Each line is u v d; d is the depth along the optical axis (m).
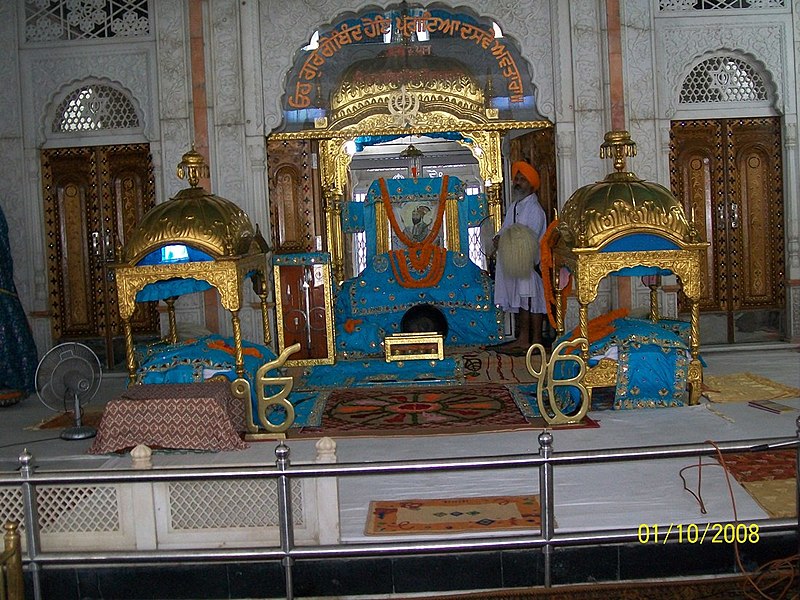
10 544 3.03
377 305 7.90
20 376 6.54
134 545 3.31
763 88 7.68
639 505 3.72
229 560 3.22
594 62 7.48
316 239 7.92
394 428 5.11
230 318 7.46
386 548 3.21
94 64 7.48
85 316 7.76
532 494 3.91
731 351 7.55
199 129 7.43
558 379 5.66
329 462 3.26
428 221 8.25
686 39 7.52
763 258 7.85
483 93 7.68
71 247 7.72
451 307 7.95
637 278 7.50
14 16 7.46
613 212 5.27
